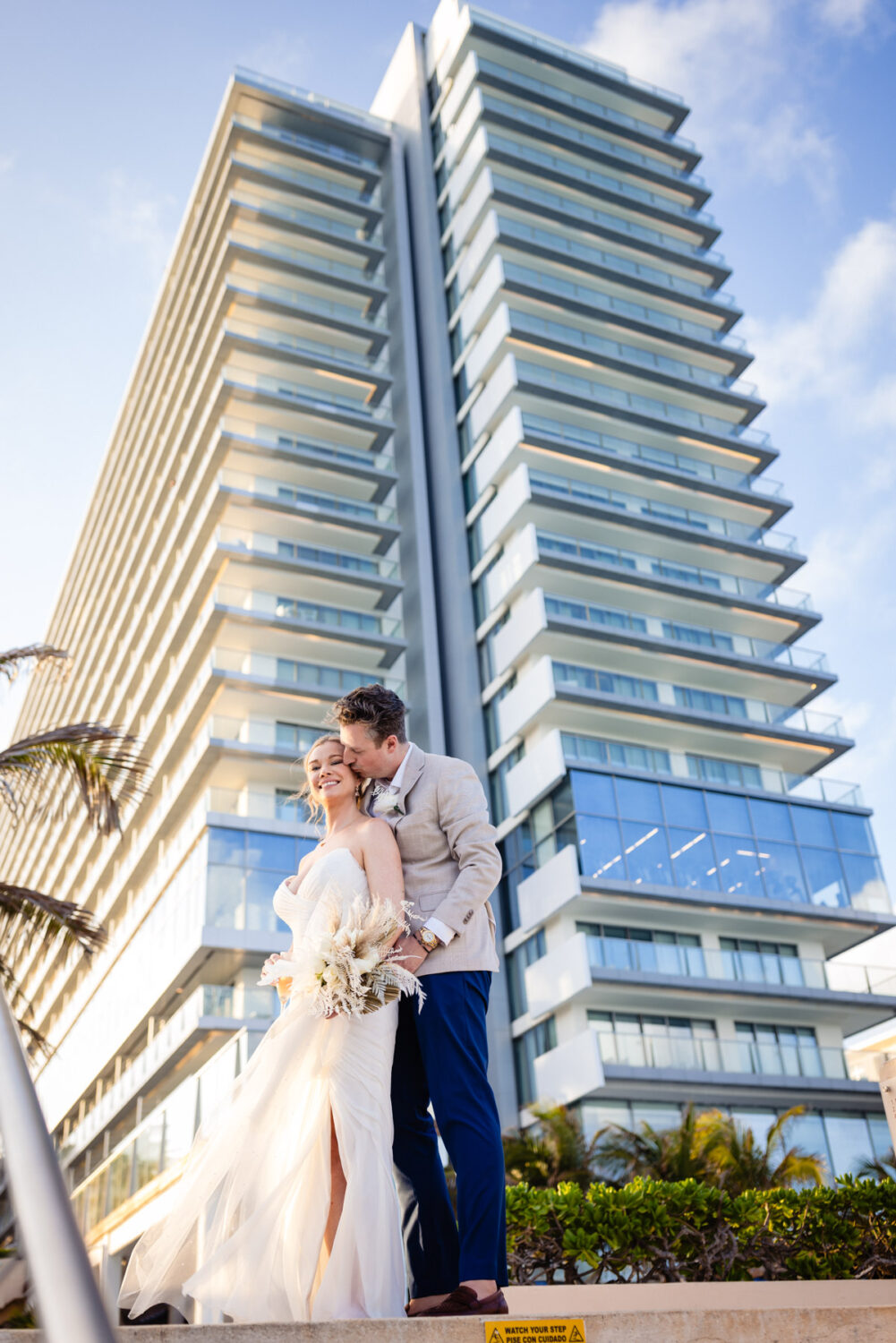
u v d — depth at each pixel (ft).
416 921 10.76
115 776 38.47
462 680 116.98
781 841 103.40
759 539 130.31
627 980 88.89
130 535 167.43
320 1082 10.31
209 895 92.38
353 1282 9.32
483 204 140.26
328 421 134.82
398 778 11.53
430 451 136.05
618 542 125.18
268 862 96.32
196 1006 87.40
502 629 115.34
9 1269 3.84
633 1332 7.43
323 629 118.42
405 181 158.92
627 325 140.15
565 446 123.03
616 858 95.40
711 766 108.37
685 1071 85.46
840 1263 31.14
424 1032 10.18
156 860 121.60
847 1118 90.63
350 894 10.80
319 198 150.61
